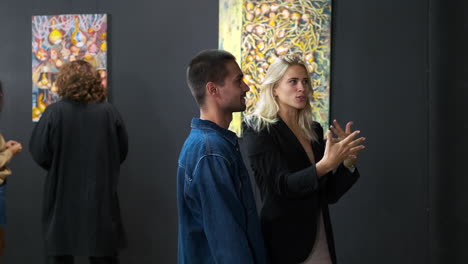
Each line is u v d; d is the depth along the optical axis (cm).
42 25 380
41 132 322
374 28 344
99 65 375
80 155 323
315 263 214
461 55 274
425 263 341
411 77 340
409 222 344
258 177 217
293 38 345
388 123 344
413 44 339
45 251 328
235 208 168
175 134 373
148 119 377
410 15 339
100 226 322
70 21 377
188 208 179
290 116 230
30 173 391
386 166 345
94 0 379
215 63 181
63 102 326
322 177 219
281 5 346
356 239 351
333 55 348
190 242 176
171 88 372
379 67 344
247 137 219
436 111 323
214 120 182
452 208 291
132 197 383
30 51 389
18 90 389
